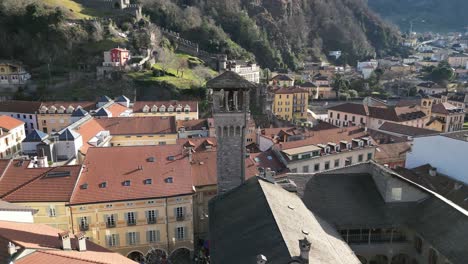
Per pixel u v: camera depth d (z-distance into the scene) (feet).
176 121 360.48
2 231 115.96
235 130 157.17
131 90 502.79
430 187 198.29
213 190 213.87
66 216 180.75
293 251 90.99
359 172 166.81
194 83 534.37
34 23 591.78
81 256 116.67
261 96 515.91
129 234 188.65
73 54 576.61
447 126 466.70
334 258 100.94
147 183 193.06
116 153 208.64
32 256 106.52
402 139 340.59
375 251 150.82
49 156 241.14
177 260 192.85
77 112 355.97
